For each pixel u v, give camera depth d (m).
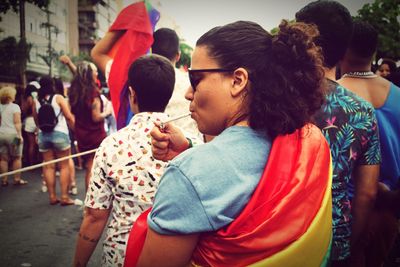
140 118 1.68
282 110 0.92
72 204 5.17
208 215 0.81
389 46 23.67
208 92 0.96
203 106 0.98
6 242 3.79
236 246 0.81
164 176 0.87
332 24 1.46
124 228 1.55
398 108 1.79
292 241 0.83
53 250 3.61
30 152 7.62
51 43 40.97
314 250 0.87
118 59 2.67
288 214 0.83
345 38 1.48
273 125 0.92
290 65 0.95
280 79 0.93
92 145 4.94
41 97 5.04
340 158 1.40
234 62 0.94
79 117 4.88
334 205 1.39
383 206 1.89
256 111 0.92
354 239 1.57
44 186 5.95
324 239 0.91
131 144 1.58
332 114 1.42
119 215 1.57
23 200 5.40
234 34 0.96
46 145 5.05
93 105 4.81
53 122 4.97
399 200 1.82
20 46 24.53
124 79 2.67
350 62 1.88
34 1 25.55
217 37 0.96
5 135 6.22
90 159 5.03
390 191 1.82
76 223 4.41
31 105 7.49
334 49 1.48
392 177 1.82
